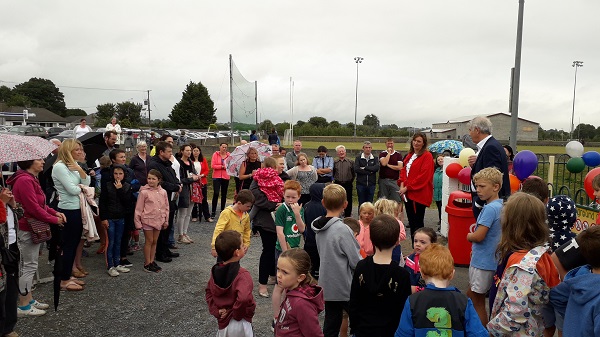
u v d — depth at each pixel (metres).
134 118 84.44
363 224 4.77
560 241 3.96
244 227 5.27
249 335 3.42
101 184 6.09
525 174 6.07
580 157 8.20
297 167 8.95
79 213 5.50
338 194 3.77
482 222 3.85
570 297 2.66
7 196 3.97
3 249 3.86
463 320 2.56
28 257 4.82
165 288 5.75
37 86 104.19
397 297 2.95
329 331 3.74
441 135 57.19
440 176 9.47
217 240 3.45
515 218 3.08
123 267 6.37
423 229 4.04
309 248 4.96
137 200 6.39
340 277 3.65
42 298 5.34
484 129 4.95
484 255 3.89
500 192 4.84
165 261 6.88
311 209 4.96
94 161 7.84
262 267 5.52
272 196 5.50
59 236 4.91
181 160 8.17
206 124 76.38
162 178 7.07
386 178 9.87
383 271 2.98
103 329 4.56
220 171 10.24
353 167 10.19
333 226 3.71
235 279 3.38
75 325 4.64
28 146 4.73
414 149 7.39
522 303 2.91
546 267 2.95
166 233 6.91
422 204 7.27
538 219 3.03
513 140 10.01
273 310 5.05
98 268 6.52
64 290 5.59
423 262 2.76
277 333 3.06
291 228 5.14
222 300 3.42
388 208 4.63
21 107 79.12
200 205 9.98
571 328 2.61
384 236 2.98
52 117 79.69
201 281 6.04
